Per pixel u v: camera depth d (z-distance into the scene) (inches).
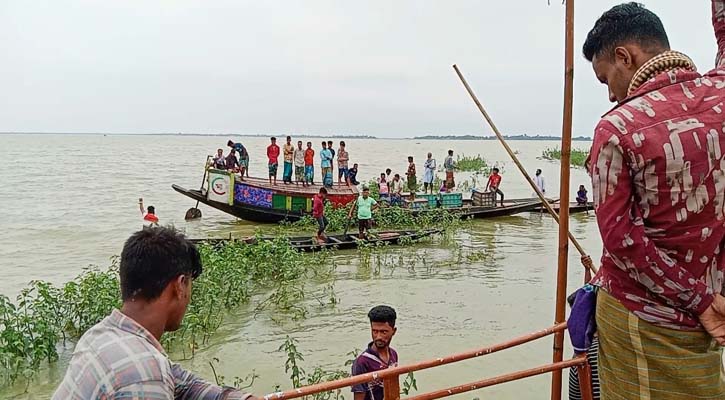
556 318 125.2
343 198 829.8
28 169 2153.1
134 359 77.5
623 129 79.2
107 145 6161.4
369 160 3100.4
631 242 79.0
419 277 520.4
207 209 1027.9
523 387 286.5
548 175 1914.4
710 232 79.9
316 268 554.9
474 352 110.3
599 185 81.6
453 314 407.8
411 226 801.6
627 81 90.7
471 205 948.6
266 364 325.7
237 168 876.0
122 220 886.4
